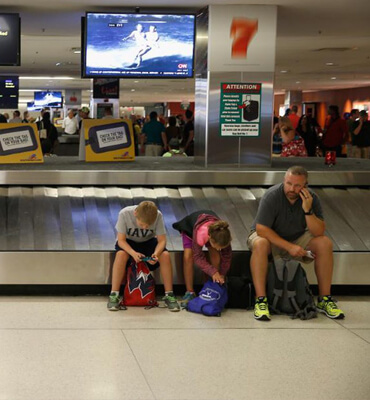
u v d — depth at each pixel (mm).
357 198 7316
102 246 6230
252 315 5547
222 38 8109
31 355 4430
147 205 5492
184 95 37094
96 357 4410
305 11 8875
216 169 7758
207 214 5766
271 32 8156
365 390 3893
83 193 7020
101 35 8648
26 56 17578
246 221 6789
